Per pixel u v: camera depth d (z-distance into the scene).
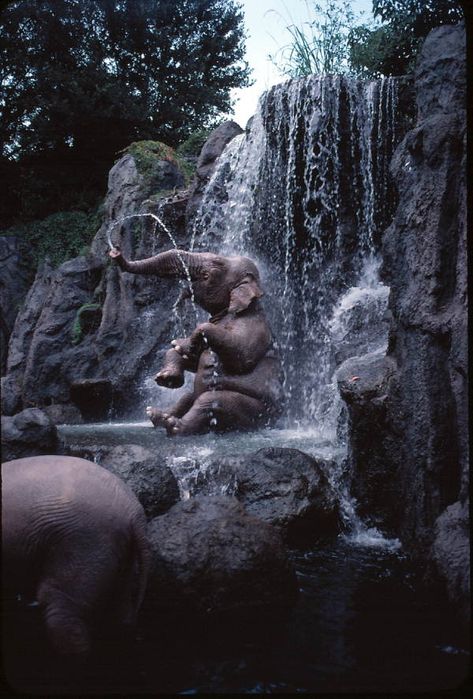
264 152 10.82
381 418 5.91
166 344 12.39
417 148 5.92
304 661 3.36
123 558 3.58
